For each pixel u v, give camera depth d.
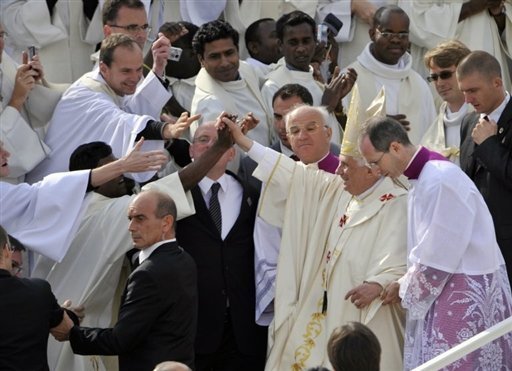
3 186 28.50
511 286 28.42
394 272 27.16
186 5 37.44
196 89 33.28
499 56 37.97
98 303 29.08
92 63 36.97
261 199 29.08
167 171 32.19
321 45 35.50
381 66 34.97
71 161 29.52
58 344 28.62
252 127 29.08
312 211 28.86
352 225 27.98
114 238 28.67
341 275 27.77
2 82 32.03
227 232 29.56
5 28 36.09
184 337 26.00
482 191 28.78
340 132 33.03
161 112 32.94
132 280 25.88
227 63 33.03
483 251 25.95
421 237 25.83
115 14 33.56
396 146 26.05
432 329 26.00
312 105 31.70
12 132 31.12
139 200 26.27
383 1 38.38
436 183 25.72
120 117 31.00
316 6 38.31
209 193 29.67
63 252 28.08
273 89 33.78
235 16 37.84
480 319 25.83
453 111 31.66
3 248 25.25
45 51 36.41
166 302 25.70
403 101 34.84
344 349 20.72
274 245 29.47
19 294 25.20
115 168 28.28
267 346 29.14
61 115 31.78
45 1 36.12
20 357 25.00
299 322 28.28
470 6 37.88
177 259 26.09
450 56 31.30
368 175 27.84
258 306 29.20
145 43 36.75
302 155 29.23
